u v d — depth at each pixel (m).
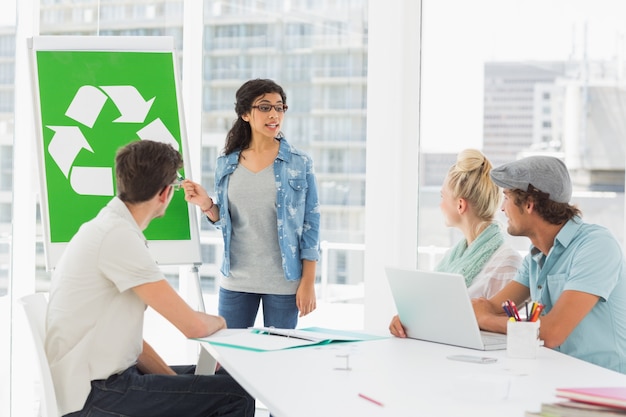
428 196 3.92
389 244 3.94
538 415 1.50
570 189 2.46
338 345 2.36
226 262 3.31
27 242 4.04
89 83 3.49
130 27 4.18
